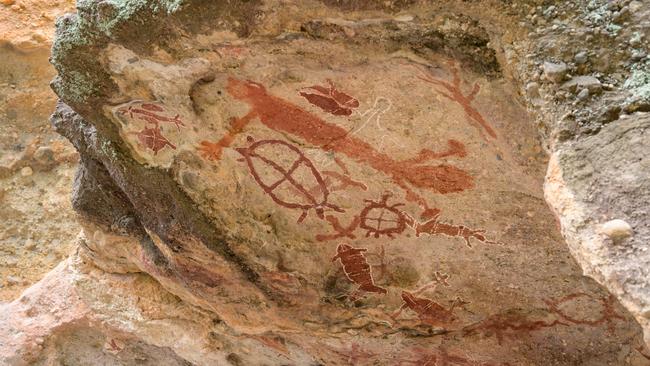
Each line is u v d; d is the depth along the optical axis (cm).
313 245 362
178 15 275
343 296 378
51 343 459
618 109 237
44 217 545
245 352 431
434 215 341
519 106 279
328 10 268
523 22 252
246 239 359
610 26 246
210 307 410
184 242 364
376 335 396
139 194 357
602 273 213
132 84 311
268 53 293
